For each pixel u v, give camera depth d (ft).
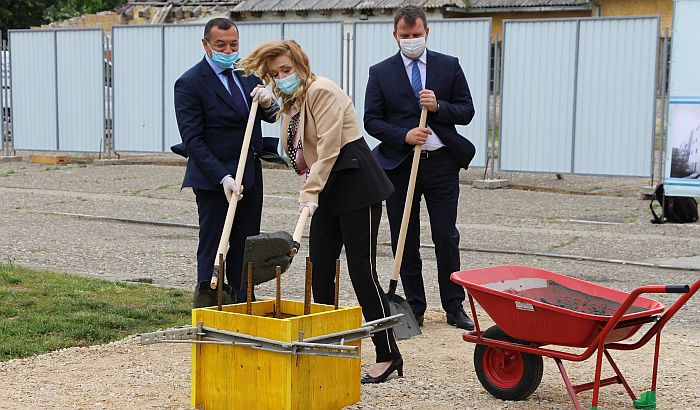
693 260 37.29
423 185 25.41
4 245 38.99
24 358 21.67
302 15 109.70
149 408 18.19
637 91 55.88
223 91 23.53
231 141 23.66
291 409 16.71
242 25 68.39
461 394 19.47
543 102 58.80
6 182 62.90
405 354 22.68
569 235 43.50
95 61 72.84
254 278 17.88
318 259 20.93
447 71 25.64
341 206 19.88
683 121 46.52
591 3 99.91
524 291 20.27
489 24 59.93
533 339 18.38
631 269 35.68
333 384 17.74
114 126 72.69
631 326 18.03
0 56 75.97
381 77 25.85
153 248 39.11
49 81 74.59
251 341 16.97
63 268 33.94
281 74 19.27
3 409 17.97
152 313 26.05
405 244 25.64
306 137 19.65
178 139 70.54
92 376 20.33
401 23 25.40
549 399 19.31
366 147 19.93
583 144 57.82
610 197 56.54
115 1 148.77
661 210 51.44
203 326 17.69
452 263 25.54
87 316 25.14
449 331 25.25
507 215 49.62
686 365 22.07
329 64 65.62
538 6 101.45
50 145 75.10
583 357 17.75
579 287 20.13
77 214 49.19
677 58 46.78
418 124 25.52
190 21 114.11
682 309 28.63
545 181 63.46
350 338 17.88
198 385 17.74
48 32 74.18
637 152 56.18
